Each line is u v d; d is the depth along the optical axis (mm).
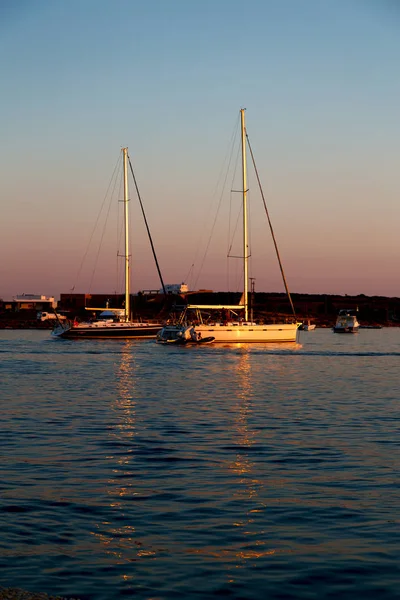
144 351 79000
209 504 15500
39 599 10039
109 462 19891
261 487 17031
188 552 12492
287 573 11539
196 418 28938
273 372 54719
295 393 39438
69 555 12281
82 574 11445
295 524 14070
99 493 16391
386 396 38000
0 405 32969
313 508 15180
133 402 34594
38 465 19375
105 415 29688
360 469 19000
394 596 10648
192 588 10938
